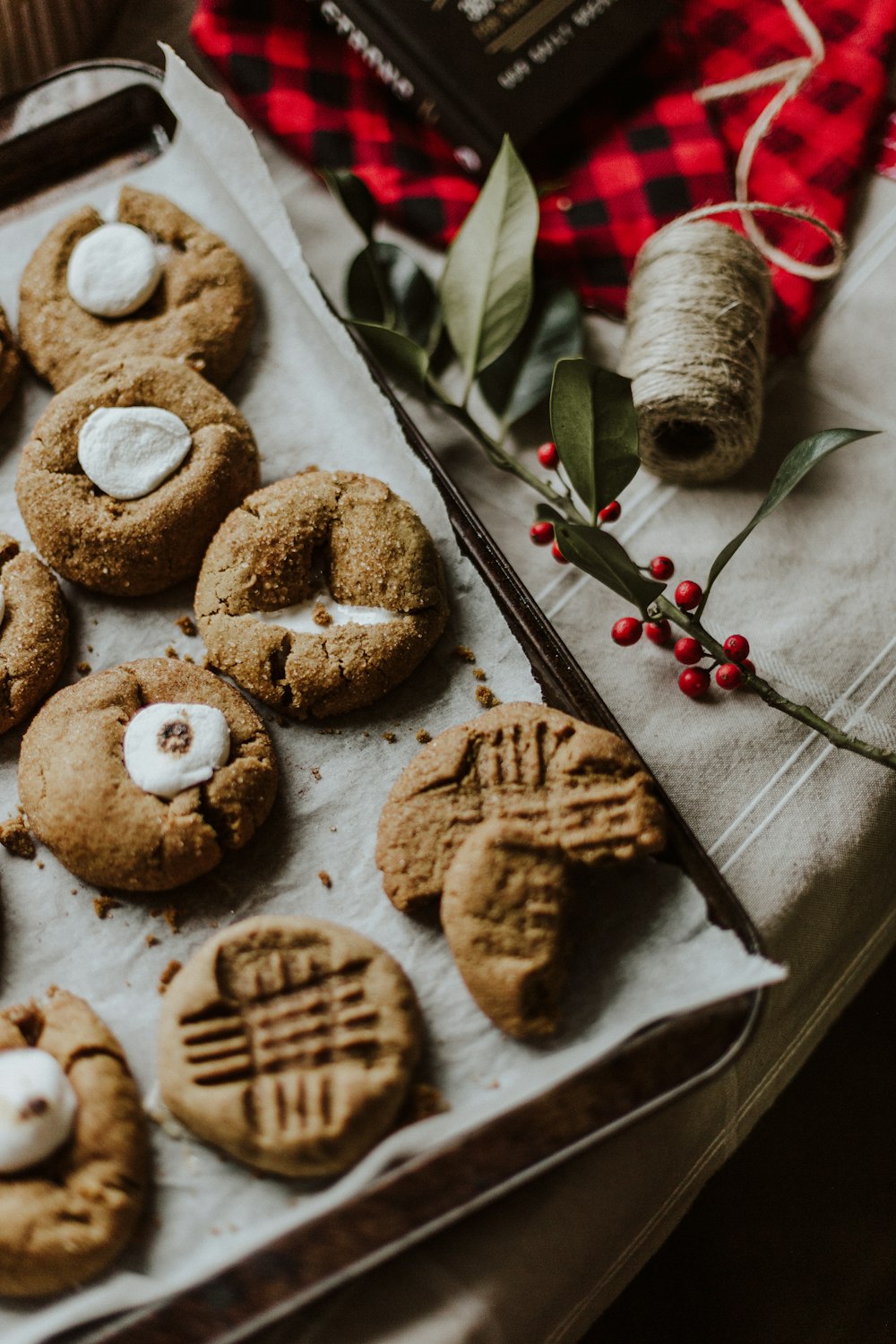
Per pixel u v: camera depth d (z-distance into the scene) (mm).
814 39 566
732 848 500
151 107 580
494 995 456
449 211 587
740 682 507
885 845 511
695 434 539
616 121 593
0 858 497
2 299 570
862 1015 626
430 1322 447
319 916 485
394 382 568
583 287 580
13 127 574
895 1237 598
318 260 594
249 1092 448
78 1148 449
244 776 489
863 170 582
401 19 568
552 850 465
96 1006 478
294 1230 427
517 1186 438
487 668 509
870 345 560
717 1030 450
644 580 477
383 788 499
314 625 509
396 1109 451
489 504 554
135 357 537
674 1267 597
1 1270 441
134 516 517
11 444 549
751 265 533
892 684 519
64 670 521
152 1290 436
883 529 537
